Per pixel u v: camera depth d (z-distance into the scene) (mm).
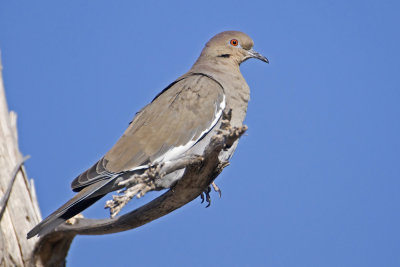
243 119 13484
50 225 10516
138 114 12836
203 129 12312
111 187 11680
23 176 12922
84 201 11133
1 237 12055
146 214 11570
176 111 12352
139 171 11836
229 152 12172
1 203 12258
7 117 13367
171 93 12719
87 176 11156
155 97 13070
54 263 12609
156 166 9852
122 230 11984
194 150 12359
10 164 12859
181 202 11328
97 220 12156
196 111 12367
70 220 12164
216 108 12523
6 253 12078
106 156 11672
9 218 12367
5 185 12625
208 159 10258
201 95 12539
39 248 12398
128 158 11719
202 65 14172
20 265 12258
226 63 14352
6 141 13086
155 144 11984
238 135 9609
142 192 9500
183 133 12188
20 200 12609
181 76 13609
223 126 9727
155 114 12398
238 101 13289
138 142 11961
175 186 10977
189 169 10484
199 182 10758
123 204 9133
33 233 10383
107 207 9086
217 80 13164
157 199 11406
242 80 13750
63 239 12539
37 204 12961
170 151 12023
